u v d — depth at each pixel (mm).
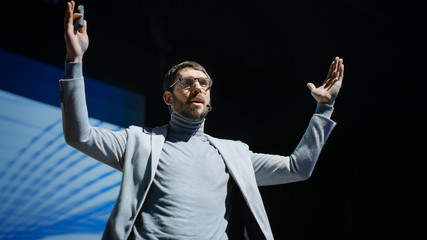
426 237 3871
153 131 1607
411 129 4172
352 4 4219
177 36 4277
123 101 4078
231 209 1550
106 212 3387
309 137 1629
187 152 1532
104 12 4160
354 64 4379
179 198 1385
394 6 4176
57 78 3662
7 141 3180
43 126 3400
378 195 4180
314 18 4352
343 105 4508
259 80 4668
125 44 4320
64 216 3195
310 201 4418
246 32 4223
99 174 3459
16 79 3441
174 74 1775
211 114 4578
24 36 3623
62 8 3859
